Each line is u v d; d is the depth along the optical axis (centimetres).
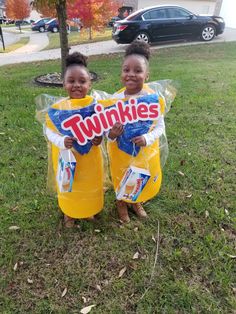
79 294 214
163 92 249
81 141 220
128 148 235
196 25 1269
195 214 284
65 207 255
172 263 235
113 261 238
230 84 664
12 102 559
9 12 3622
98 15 1587
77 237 259
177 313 201
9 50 1786
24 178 333
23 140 413
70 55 224
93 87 639
